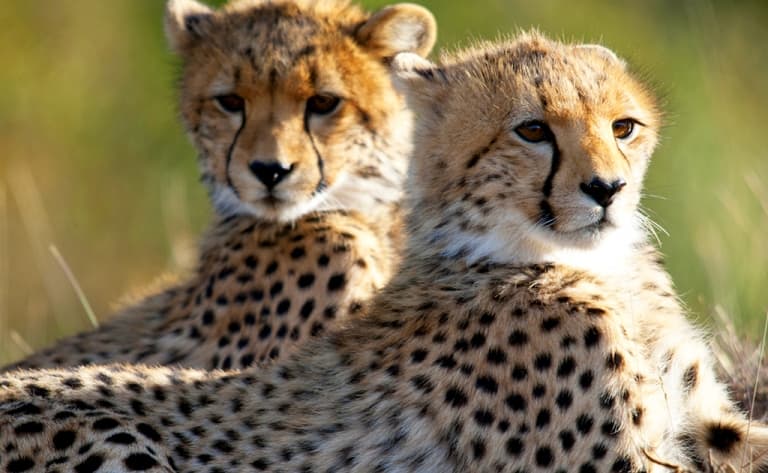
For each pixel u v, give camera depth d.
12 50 23.91
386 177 12.07
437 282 9.73
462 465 9.10
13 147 23.17
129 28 24.23
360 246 11.54
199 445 9.32
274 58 11.80
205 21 12.69
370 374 9.49
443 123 9.91
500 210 9.55
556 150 9.38
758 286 14.38
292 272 11.47
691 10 23.22
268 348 11.33
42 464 9.09
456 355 9.23
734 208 16.38
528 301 9.27
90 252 21.98
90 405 9.41
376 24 12.14
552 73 9.62
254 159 11.59
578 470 8.90
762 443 9.32
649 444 8.94
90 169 23.19
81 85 23.86
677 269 16.66
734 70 22.64
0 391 9.52
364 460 9.27
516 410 8.99
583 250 9.57
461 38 21.52
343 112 11.86
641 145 9.75
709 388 9.59
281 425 9.43
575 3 22.81
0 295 18.73
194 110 12.30
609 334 8.98
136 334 12.12
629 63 10.43
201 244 12.49
